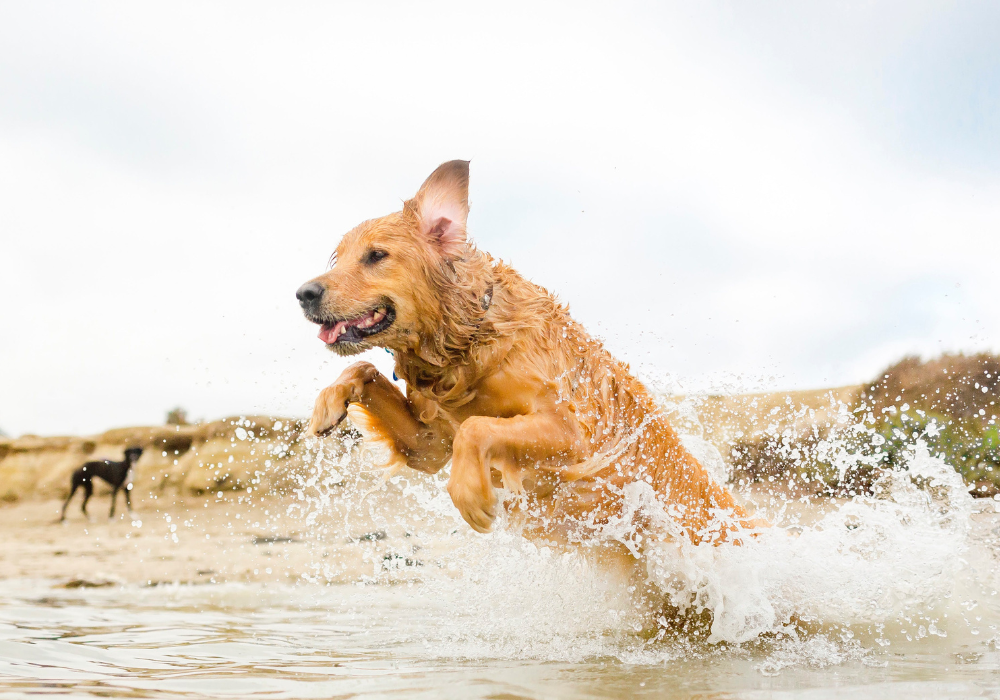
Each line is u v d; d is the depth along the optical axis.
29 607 5.77
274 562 8.45
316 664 3.63
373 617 5.25
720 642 4.21
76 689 2.92
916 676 3.30
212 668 3.51
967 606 4.64
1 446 20.11
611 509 4.68
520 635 4.47
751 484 6.91
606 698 2.79
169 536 11.37
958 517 5.16
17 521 15.09
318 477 5.91
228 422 19.56
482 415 4.45
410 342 4.28
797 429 7.47
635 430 4.80
